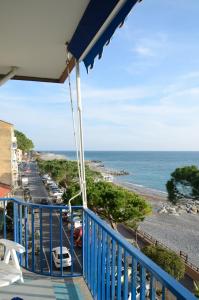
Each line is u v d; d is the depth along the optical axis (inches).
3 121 1590.8
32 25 125.4
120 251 94.1
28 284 139.0
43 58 166.1
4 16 117.3
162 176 4003.4
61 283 141.6
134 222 951.6
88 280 138.3
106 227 107.6
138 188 2893.7
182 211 1792.6
